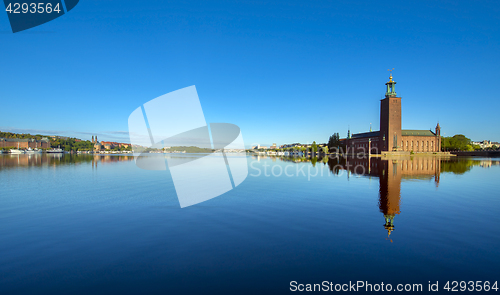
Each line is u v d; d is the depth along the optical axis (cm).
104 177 3375
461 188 2483
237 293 717
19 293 717
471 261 908
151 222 1345
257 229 1238
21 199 1917
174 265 877
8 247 1013
